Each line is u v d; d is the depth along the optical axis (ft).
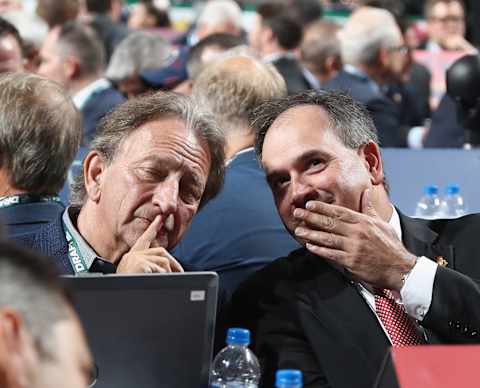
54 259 9.59
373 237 9.25
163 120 9.62
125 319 7.46
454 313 9.24
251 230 11.87
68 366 4.50
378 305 9.65
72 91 21.58
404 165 14.32
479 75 15.89
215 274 7.63
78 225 9.81
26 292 4.52
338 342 9.38
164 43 22.57
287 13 29.55
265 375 9.49
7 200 10.51
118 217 9.50
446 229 10.41
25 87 10.59
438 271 9.30
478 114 16.19
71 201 10.08
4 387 4.45
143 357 7.57
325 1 36.96
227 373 8.99
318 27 25.02
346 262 9.29
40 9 28.27
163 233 9.50
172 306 7.54
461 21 31.63
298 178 9.64
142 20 35.68
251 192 12.07
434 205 13.66
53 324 4.51
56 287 4.59
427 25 33.27
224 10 30.14
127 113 9.71
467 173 14.30
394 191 14.03
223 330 9.92
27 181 10.51
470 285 9.32
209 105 12.93
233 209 11.93
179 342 7.62
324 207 9.34
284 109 9.91
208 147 9.77
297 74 23.40
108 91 20.85
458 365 6.89
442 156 14.46
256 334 9.70
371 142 9.89
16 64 17.69
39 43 21.83
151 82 21.33
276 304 9.71
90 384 7.49
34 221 10.39
